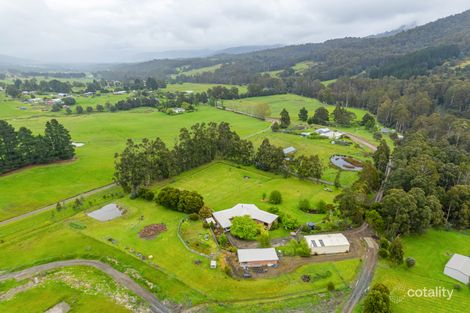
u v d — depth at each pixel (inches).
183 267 2209.6
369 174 3511.3
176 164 3949.3
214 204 3211.1
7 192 3358.8
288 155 4793.3
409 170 3253.0
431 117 5738.2
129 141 3686.0
